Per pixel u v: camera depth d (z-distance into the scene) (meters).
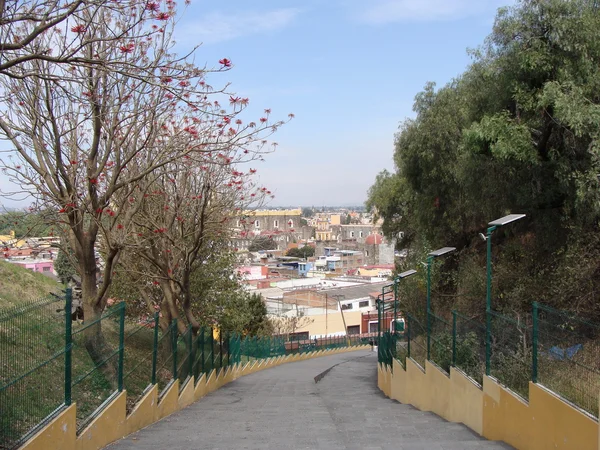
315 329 57.97
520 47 13.57
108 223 13.94
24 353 6.62
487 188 15.91
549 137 13.76
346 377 26.06
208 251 22.72
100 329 8.91
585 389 7.07
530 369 8.48
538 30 13.58
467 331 11.23
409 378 14.95
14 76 6.71
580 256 12.38
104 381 8.90
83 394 8.20
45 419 6.76
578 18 13.03
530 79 13.82
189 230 17.25
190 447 8.38
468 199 18.03
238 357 26.78
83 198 12.51
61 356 7.32
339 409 13.46
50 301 7.51
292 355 41.59
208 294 23.09
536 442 7.88
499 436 9.06
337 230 144.62
